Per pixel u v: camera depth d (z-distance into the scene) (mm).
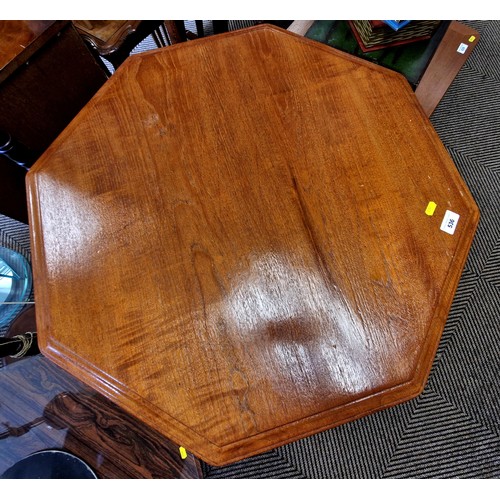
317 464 1087
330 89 838
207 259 706
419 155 778
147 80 851
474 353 1181
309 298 677
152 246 715
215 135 798
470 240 722
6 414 864
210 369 636
